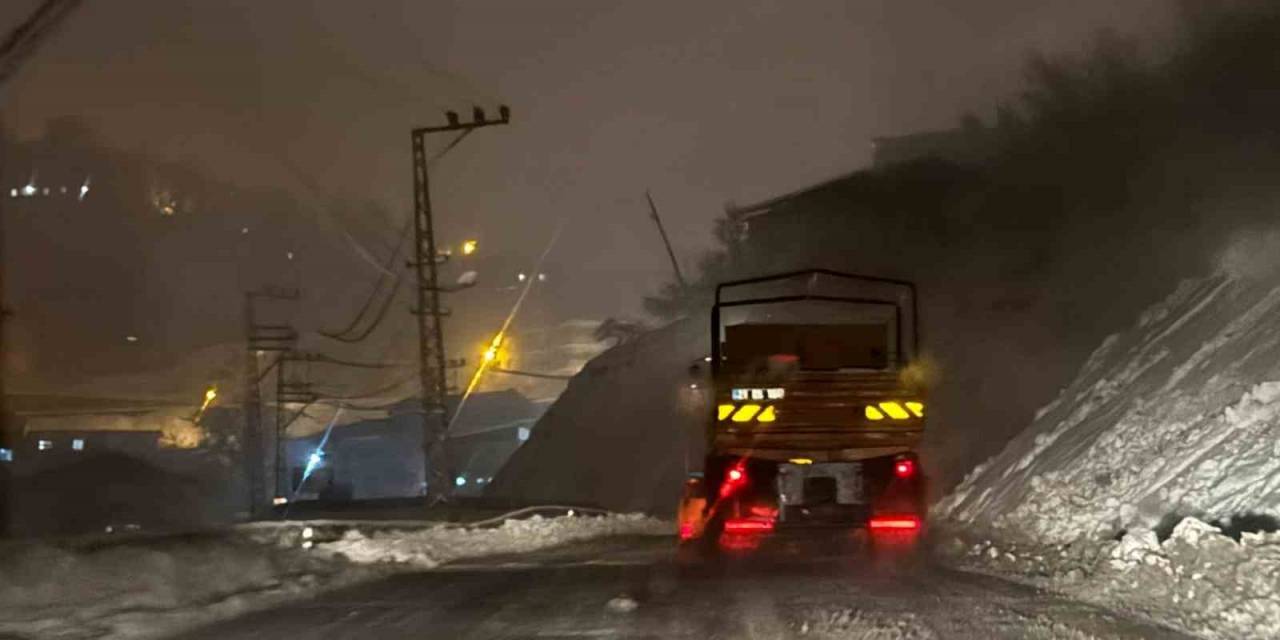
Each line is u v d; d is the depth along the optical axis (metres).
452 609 14.00
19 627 12.53
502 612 13.59
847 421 20.88
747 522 20.84
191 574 16.12
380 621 13.09
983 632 11.09
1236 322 22.14
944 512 28.28
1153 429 20.34
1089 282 37.53
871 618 12.09
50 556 15.14
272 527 22.81
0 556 14.76
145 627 12.65
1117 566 13.94
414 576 18.50
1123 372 25.16
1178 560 13.13
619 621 12.63
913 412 20.78
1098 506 18.91
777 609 13.04
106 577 15.03
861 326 21.72
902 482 20.64
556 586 16.31
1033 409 34.06
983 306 41.22
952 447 35.38
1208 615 11.32
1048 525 19.50
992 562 17.22
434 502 45.28
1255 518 14.80
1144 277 34.94
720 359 21.89
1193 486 16.78
